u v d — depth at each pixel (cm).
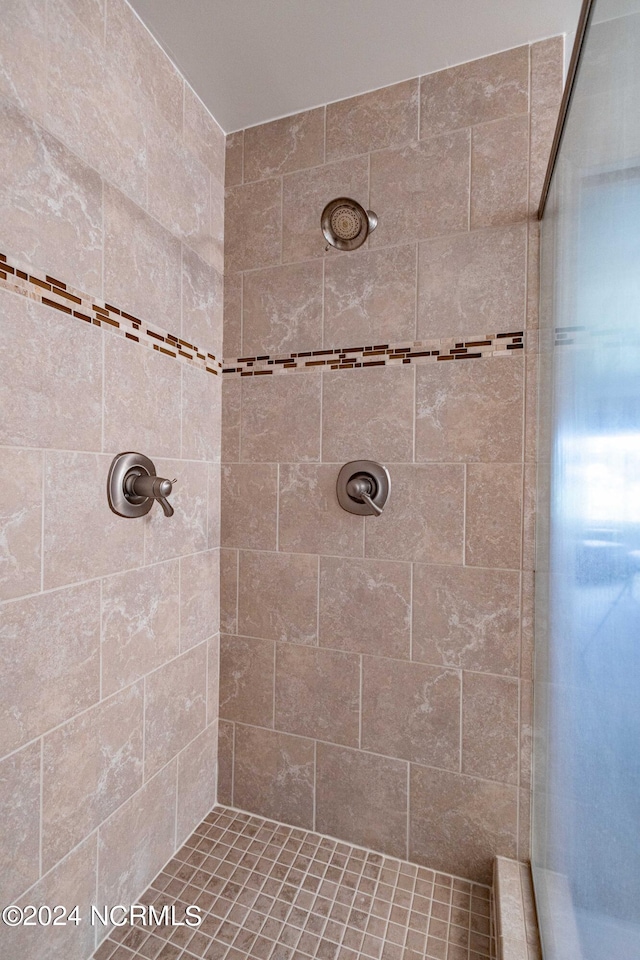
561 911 82
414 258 136
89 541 106
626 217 50
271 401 152
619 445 51
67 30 98
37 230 92
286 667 150
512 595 127
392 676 138
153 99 125
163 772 133
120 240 114
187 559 141
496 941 109
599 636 59
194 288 143
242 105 148
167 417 132
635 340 46
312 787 147
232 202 157
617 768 50
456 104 133
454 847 132
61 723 100
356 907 122
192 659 145
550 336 108
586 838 65
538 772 116
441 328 134
